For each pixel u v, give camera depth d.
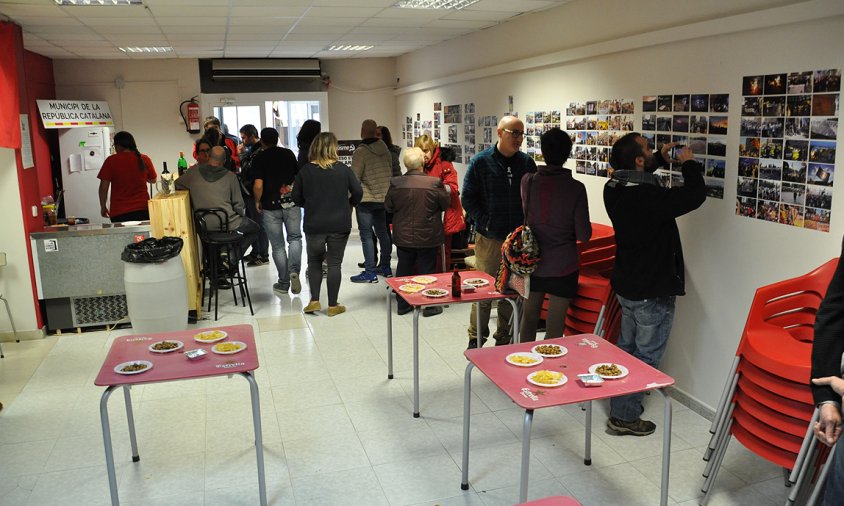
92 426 3.70
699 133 3.71
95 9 5.21
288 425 3.68
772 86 3.19
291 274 6.18
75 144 8.84
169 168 10.11
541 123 5.80
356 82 10.80
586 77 4.98
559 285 3.70
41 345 5.06
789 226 3.15
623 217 3.27
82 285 5.27
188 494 3.01
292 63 10.26
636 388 2.45
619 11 4.52
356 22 6.43
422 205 5.30
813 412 2.50
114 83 9.70
